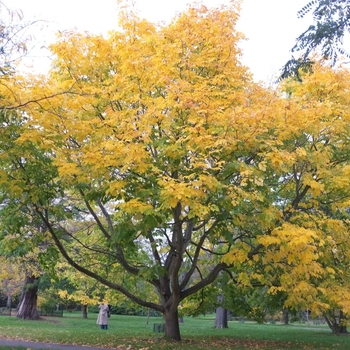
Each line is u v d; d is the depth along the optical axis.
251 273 11.37
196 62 10.16
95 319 31.58
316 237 8.58
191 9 10.64
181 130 9.28
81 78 11.06
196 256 12.12
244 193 8.49
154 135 9.71
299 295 10.30
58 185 10.98
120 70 10.77
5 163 10.12
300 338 17.70
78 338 13.91
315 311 10.19
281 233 8.73
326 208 12.31
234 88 10.47
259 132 8.77
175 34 10.38
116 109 10.73
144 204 8.66
